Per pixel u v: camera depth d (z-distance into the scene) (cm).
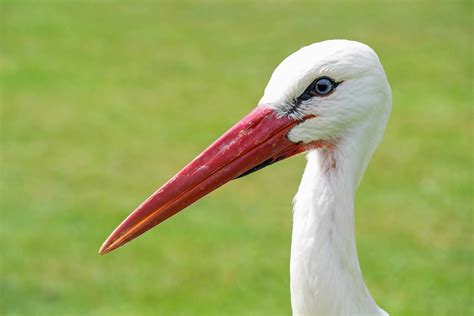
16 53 2131
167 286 1147
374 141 517
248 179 1481
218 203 1390
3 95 1859
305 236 512
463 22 2358
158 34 2298
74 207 1360
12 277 1162
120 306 1099
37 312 1082
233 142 521
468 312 1069
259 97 1870
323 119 509
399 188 1425
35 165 1520
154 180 1466
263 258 1210
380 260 1193
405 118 1734
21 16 2406
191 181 521
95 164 1529
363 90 502
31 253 1221
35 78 1972
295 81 507
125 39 2256
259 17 2431
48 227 1295
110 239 522
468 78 1973
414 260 1193
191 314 1078
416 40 2227
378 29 2314
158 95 1884
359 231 1280
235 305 1097
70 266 1193
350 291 514
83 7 2514
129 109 1800
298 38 2256
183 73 2023
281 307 1089
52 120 1730
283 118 516
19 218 1323
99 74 2009
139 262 1208
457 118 1731
